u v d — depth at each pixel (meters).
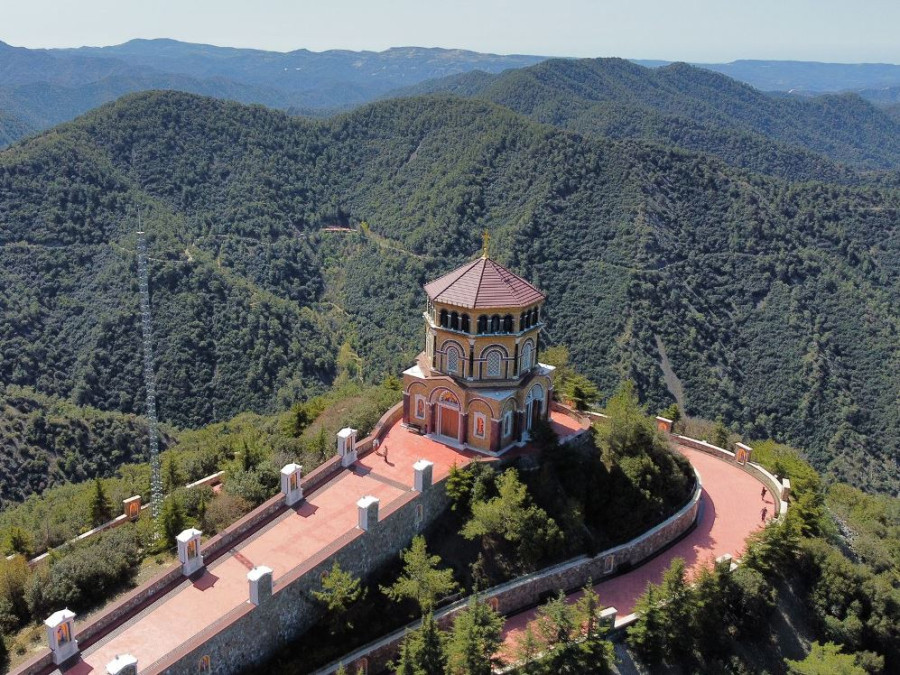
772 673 61.03
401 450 69.25
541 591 60.78
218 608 48.62
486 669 48.59
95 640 45.59
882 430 163.25
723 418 162.25
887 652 66.88
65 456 120.94
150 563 57.38
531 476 66.44
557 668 51.50
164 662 43.06
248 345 162.25
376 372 166.50
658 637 57.56
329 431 77.25
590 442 72.62
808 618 66.75
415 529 60.78
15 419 122.81
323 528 57.00
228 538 55.28
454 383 68.56
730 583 62.50
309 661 49.56
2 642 47.62
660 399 161.12
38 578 52.72
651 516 68.69
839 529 83.88
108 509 68.75
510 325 68.12
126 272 164.62
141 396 147.50
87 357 148.75
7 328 150.25
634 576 65.25
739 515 76.38
